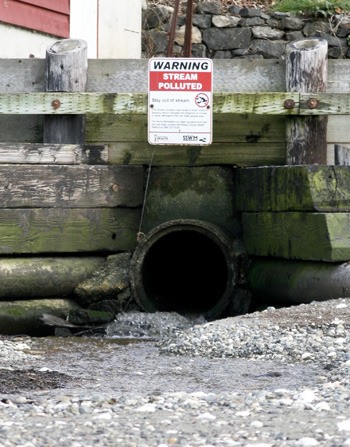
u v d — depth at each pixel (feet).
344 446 43.47
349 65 102.47
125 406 53.57
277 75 102.53
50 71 100.78
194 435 46.11
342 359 68.33
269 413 51.19
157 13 145.59
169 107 98.63
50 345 84.99
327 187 89.35
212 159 103.65
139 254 99.71
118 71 102.01
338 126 103.71
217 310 100.42
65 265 98.27
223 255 100.73
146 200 102.94
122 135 102.68
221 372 67.46
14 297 96.37
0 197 96.12
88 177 99.50
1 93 99.86
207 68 98.58
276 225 95.14
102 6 134.82
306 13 145.89
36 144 97.76
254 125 103.35
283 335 75.51
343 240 87.40
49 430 47.01
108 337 93.20
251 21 144.36
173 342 79.82
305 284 89.76
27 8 118.83
